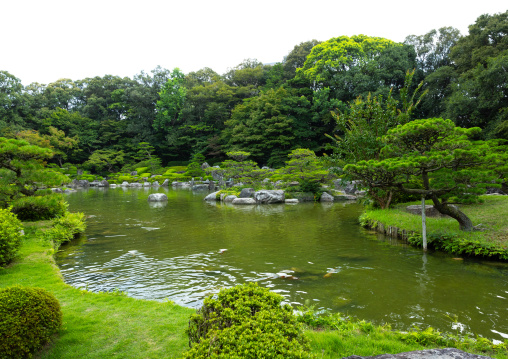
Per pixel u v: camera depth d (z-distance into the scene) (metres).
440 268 10.09
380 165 12.12
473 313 6.89
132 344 5.09
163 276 9.71
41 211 15.56
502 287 8.40
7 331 4.29
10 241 9.80
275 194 29.28
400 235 14.32
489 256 10.84
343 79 54.31
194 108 74.31
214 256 11.88
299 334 3.70
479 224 12.94
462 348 5.16
